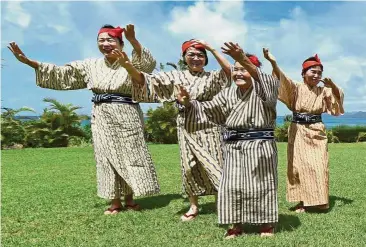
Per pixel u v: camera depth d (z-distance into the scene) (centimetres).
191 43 619
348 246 484
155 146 2275
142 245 508
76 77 704
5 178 1132
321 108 701
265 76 512
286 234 534
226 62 596
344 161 1461
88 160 1584
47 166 1405
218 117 550
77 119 2589
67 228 607
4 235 582
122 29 689
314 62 696
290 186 707
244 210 527
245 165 525
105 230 586
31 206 757
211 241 518
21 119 2548
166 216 652
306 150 697
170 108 2750
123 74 684
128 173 689
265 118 524
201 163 605
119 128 690
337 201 746
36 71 679
